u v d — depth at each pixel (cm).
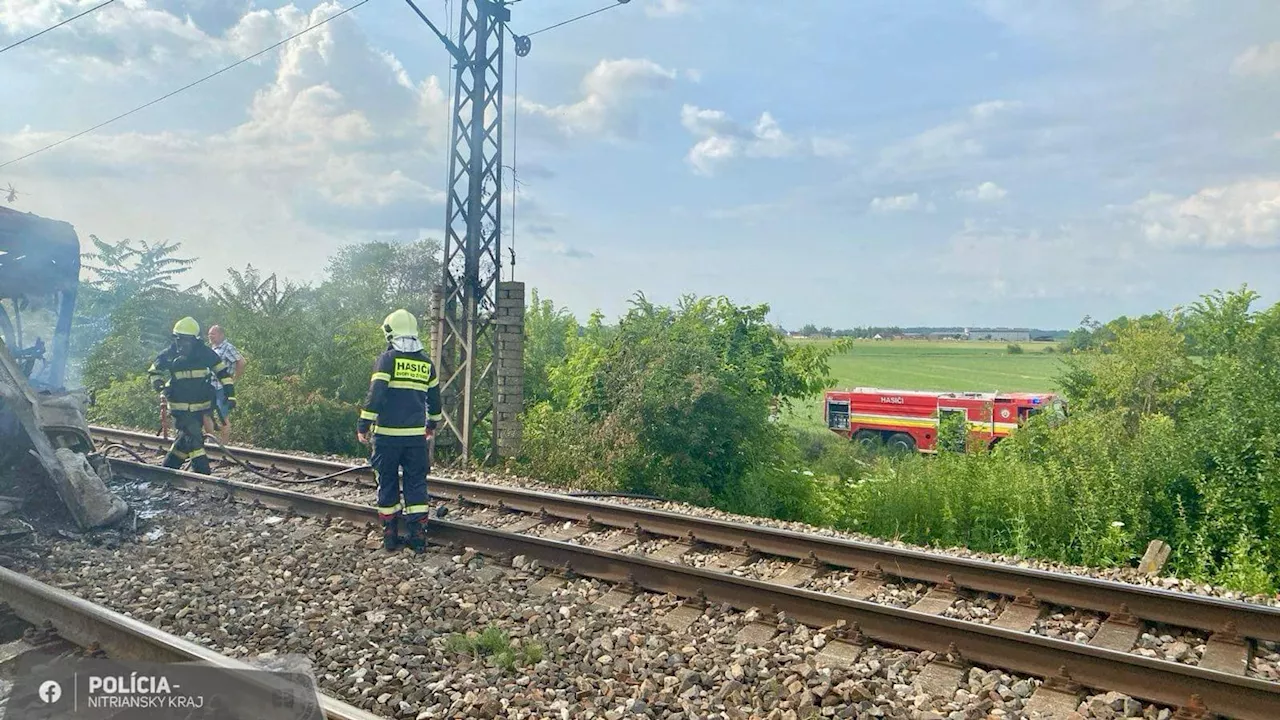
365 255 4547
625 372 1398
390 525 775
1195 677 459
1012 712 462
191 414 1076
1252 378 1088
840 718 452
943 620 537
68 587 660
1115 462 1117
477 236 1405
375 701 465
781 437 1548
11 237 955
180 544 782
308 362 1712
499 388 1389
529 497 951
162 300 2400
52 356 1009
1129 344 1459
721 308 1769
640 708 458
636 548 809
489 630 548
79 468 832
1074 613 610
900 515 1152
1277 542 945
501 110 1415
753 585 615
